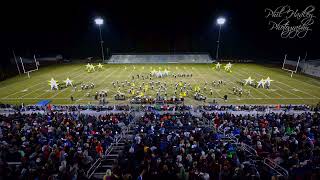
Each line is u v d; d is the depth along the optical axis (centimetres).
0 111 2842
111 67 6738
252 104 3278
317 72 5259
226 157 1182
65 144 1392
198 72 5794
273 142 1466
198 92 3869
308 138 1448
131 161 1128
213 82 4550
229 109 2864
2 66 6325
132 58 8094
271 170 1112
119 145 1589
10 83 4709
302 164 1062
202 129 1819
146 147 1265
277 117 2158
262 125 1864
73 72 5909
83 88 4178
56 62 7669
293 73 5600
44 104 3309
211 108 2903
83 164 1183
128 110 2850
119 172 1004
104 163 1295
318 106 3078
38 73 5838
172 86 4297
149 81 4719
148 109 2861
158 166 1020
